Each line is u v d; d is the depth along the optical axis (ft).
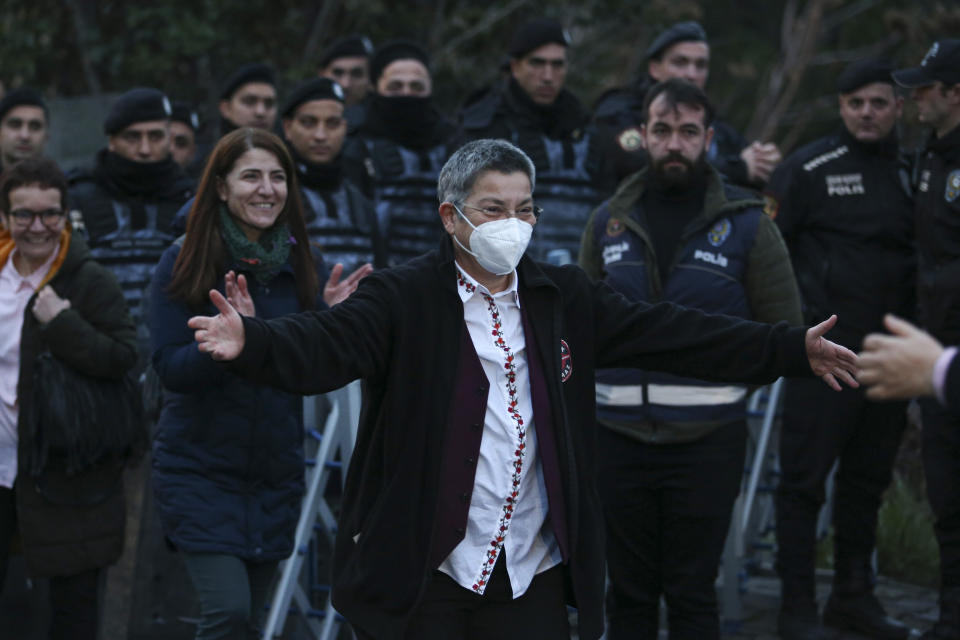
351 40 43.88
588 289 18.80
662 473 25.20
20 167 25.04
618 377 25.16
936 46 27.91
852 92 30.12
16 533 27.68
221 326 16.51
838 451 30.48
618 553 25.77
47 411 24.62
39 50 62.39
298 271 23.45
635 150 33.37
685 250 25.20
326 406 29.19
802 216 30.78
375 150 35.50
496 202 17.51
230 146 22.48
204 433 22.44
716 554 25.22
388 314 17.78
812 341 18.17
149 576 28.89
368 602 17.66
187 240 22.49
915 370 14.14
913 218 30.17
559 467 17.90
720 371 18.63
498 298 18.13
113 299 25.91
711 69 96.48
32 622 30.91
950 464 28.25
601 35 72.95
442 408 17.60
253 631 23.32
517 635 17.95
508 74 37.86
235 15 63.46
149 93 31.86
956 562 28.50
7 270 25.66
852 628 31.35
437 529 17.49
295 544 27.14
